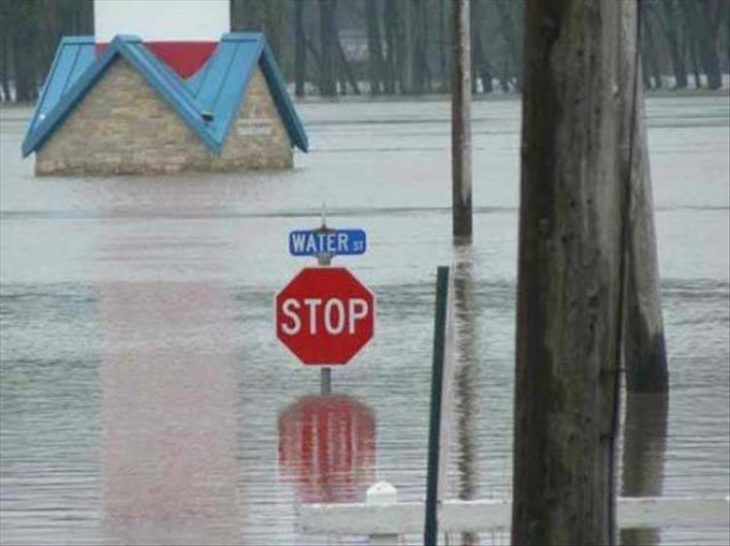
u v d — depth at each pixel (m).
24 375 45.31
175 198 101.81
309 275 42.22
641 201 40.88
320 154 145.00
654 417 39.03
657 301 41.59
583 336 17.45
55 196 105.12
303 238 42.22
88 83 121.69
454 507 22.25
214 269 66.38
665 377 41.72
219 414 39.84
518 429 17.75
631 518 22.39
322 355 42.03
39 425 38.94
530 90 17.36
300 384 43.41
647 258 41.31
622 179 17.47
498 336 50.06
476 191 106.00
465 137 76.06
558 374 17.52
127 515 30.80
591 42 17.19
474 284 61.47
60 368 46.22
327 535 25.02
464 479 32.62
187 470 34.31
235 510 31.11
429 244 74.38
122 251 73.44
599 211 17.36
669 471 33.59
